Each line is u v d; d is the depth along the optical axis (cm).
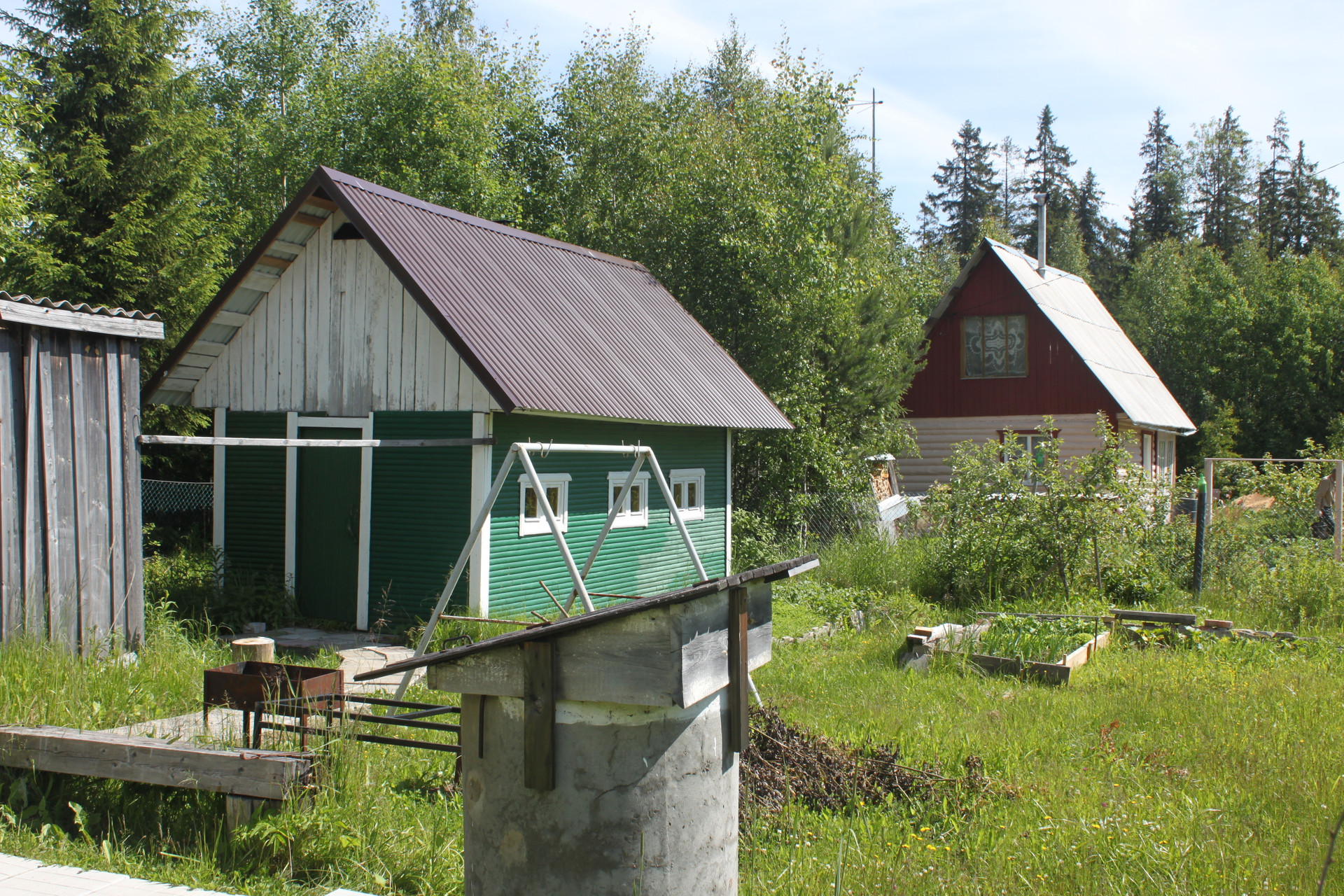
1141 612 1166
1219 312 3981
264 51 3212
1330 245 5925
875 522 1878
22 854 461
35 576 790
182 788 504
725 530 1648
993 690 894
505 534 1148
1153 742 700
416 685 839
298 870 454
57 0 1864
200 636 1041
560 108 2750
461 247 1305
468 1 3503
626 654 330
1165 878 460
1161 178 6116
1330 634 1145
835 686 916
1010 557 1405
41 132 1788
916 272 2588
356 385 1200
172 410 1891
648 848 339
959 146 6425
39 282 1666
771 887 460
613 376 1309
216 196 2762
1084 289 3238
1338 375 3828
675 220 2141
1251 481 1595
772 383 2005
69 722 610
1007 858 490
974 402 2684
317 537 1234
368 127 2511
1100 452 1397
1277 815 550
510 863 346
